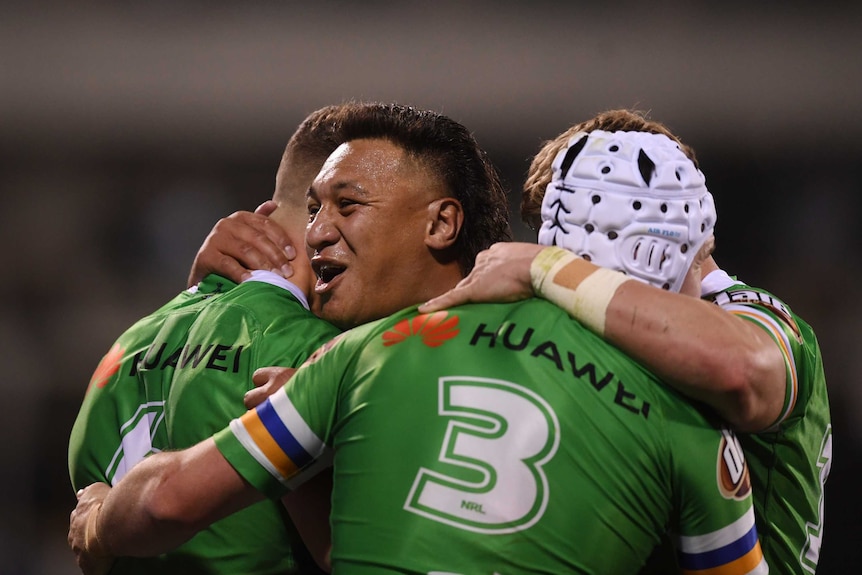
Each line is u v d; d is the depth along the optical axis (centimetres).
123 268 2956
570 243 606
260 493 580
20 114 2966
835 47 2888
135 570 710
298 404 577
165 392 725
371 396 558
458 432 536
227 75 2992
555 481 530
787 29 2870
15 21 2919
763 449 650
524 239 2517
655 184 591
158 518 579
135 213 2991
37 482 2569
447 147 749
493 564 521
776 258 2869
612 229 593
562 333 562
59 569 2361
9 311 2886
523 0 2941
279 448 573
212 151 3016
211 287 806
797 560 671
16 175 2980
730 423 578
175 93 3003
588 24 2911
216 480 573
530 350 554
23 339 2852
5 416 2695
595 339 562
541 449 531
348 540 547
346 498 553
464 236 757
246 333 708
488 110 2966
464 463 530
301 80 2994
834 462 2234
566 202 606
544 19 2955
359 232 715
